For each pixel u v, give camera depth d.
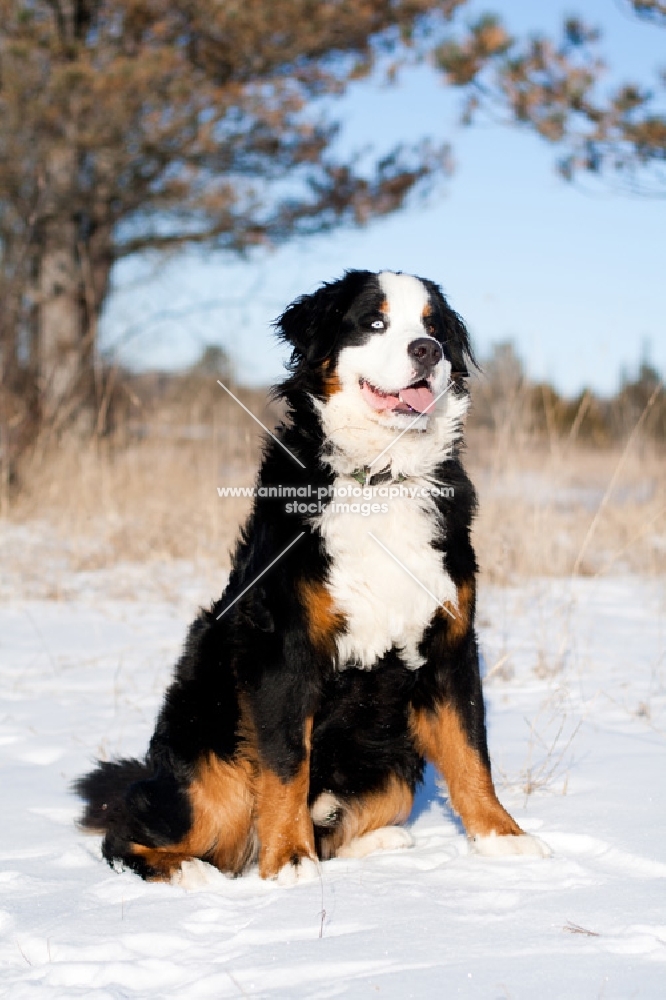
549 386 11.47
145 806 4.23
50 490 13.55
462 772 4.23
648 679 6.96
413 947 3.10
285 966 3.01
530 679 6.96
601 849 4.03
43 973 3.06
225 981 2.94
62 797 4.91
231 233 18.84
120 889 3.78
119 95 15.88
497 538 10.27
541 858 3.93
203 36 17.30
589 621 8.74
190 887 3.98
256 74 17.73
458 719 4.30
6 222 17.11
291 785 4.14
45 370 16.28
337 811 4.45
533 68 12.00
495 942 3.12
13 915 3.50
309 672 4.24
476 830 4.14
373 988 2.82
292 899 3.60
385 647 4.36
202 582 10.34
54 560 11.30
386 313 4.93
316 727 4.39
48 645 8.05
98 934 3.32
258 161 18.44
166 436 14.60
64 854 4.23
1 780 5.13
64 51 16.17
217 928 3.39
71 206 16.92
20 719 6.19
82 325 17.83
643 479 14.00
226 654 4.38
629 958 2.97
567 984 2.81
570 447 11.37
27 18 15.61
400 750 4.47
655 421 14.35
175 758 4.32
